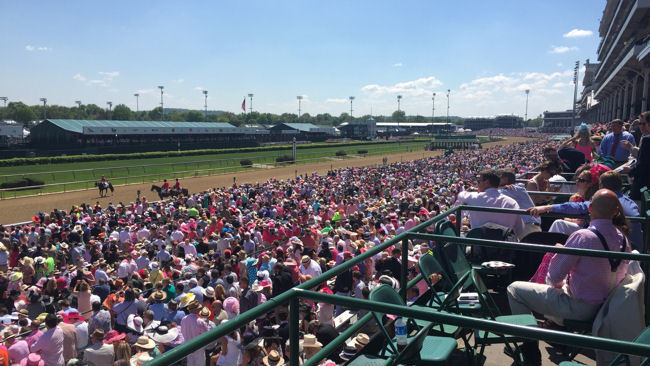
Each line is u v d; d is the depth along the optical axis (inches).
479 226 177.5
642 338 84.1
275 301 77.9
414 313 69.7
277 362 241.9
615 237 112.8
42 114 7662.4
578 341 60.6
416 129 6520.7
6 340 305.4
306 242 528.7
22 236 620.7
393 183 1161.4
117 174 1749.5
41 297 394.9
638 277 110.7
